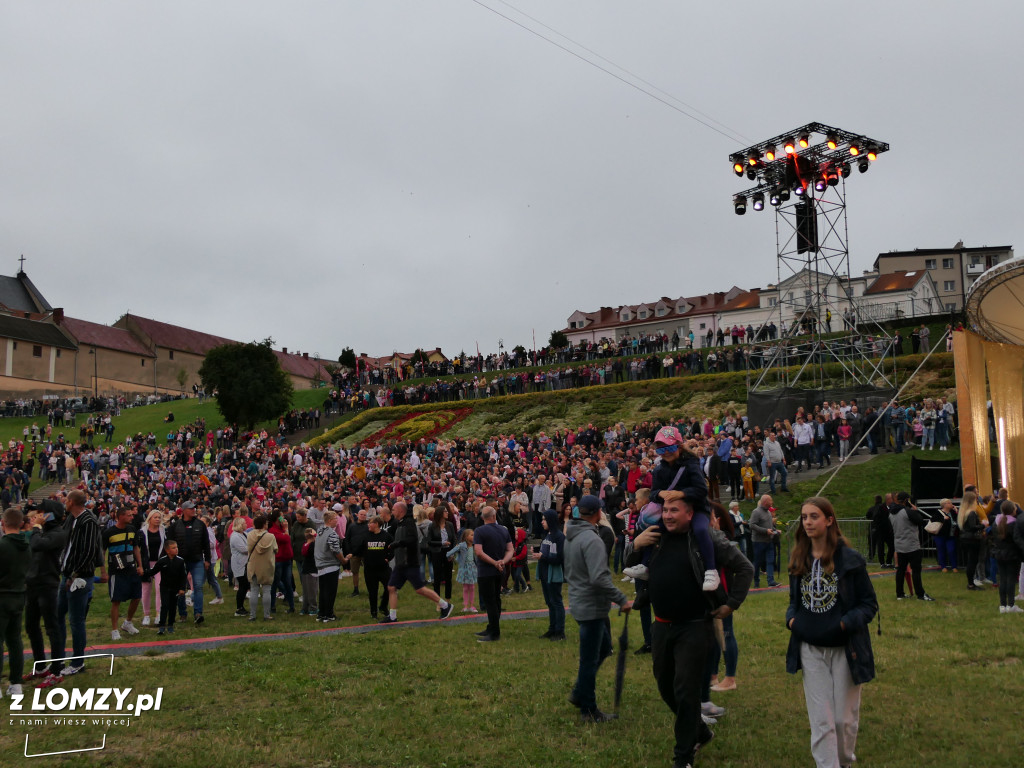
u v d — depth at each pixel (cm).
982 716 728
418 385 5969
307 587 1471
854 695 573
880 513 1780
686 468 676
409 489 2567
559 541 1141
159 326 10231
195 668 971
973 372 2012
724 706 781
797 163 3538
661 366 4897
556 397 4869
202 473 3831
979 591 1448
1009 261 1867
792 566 587
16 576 852
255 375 6306
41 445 5912
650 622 1009
